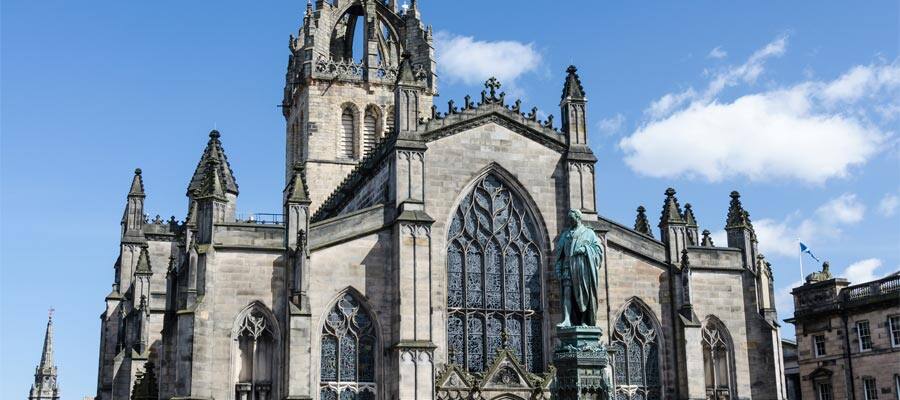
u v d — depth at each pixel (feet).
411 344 255.09
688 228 330.95
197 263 248.93
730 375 288.51
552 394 192.13
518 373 265.75
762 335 292.61
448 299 270.05
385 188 280.72
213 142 296.30
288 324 247.50
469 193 278.67
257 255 253.65
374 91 397.60
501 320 273.95
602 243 279.69
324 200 383.24
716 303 291.58
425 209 271.49
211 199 252.21
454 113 279.28
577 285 196.95
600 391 187.83
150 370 299.38
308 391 244.83
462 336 269.23
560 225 282.97
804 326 410.93
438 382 258.16
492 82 285.23
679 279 285.43
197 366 240.53
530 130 285.43
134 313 344.49
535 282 279.28
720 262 294.87
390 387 257.55
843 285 398.42
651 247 289.12
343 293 259.80
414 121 273.33
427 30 412.36
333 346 256.93
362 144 393.09
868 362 379.96
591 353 188.75
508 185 282.56
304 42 405.59
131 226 400.06
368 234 264.93
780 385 291.17
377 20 419.13
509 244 278.87
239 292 250.16
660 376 281.74
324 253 259.80
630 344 281.74
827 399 398.42
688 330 279.69
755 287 295.48
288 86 426.92
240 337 249.55
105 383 381.81
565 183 286.05
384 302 262.67
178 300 273.95
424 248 263.90
